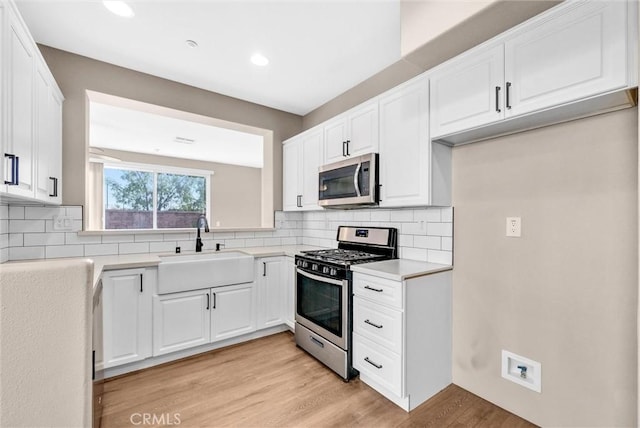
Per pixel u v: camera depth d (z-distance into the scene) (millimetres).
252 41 2186
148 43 2213
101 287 1913
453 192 2088
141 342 2215
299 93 3072
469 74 1685
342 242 2949
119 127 4312
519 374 1756
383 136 2252
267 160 3650
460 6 1474
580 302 1512
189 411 1779
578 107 1369
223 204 7316
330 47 2262
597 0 1218
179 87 2834
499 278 1843
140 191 6254
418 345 1847
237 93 3078
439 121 1854
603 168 1435
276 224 3523
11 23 1341
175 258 2709
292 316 2852
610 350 1414
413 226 2363
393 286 1797
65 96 2301
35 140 1659
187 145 5441
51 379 555
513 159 1773
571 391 1544
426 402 1881
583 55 1258
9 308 521
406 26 1711
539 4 1329
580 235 1512
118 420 1695
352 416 1743
